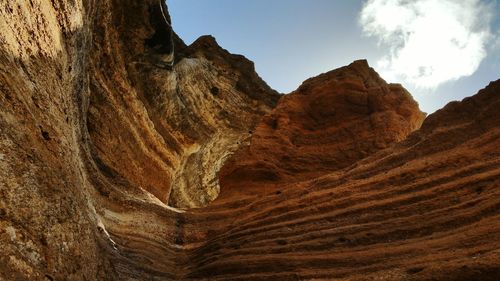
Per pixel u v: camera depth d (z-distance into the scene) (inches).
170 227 783.1
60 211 326.3
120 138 1123.3
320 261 470.3
